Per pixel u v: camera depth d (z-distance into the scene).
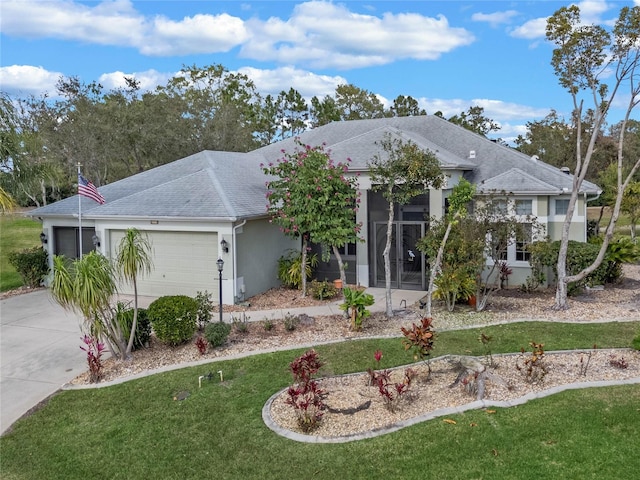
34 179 19.91
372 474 6.29
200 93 43.25
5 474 7.00
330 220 15.55
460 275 13.64
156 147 37.00
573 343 10.84
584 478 5.92
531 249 14.64
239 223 15.84
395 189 16.94
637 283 17.17
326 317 13.95
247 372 9.99
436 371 9.60
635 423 7.07
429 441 6.89
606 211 41.25
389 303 13.80
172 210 16.56
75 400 9.20
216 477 6.54
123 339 11.19
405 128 22.64
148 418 8.30
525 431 6.98
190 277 16.58
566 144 37.25
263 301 16.30
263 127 53.03
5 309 15.77
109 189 20.05
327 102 51.47
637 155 40.03
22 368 10.86
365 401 8.38
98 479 6.74
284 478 6.39
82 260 10.14
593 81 13.10
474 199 16.16
